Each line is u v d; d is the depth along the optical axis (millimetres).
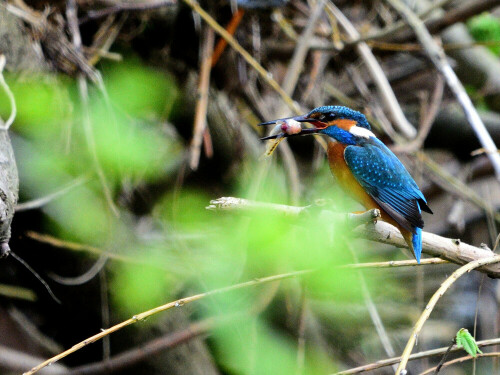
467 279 13727
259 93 12477
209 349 10766
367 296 9086
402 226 6492
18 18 9430
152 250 10133
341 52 12656
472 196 11922
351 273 8875
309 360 11516
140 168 9828
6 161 6715
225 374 10867
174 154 11242
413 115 14477
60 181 9273
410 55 13641
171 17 10984
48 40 9602
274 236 8695
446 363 6379
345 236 6594
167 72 11109
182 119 11367
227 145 11469
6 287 10586
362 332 12453
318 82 12477
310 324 11680
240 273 9617
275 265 9797
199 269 9859
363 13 13953
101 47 10750
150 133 10641
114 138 9023
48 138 9102
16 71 8891
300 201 12305
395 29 12094
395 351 12648
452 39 14656
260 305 9773
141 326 9930
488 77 14773
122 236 9781
